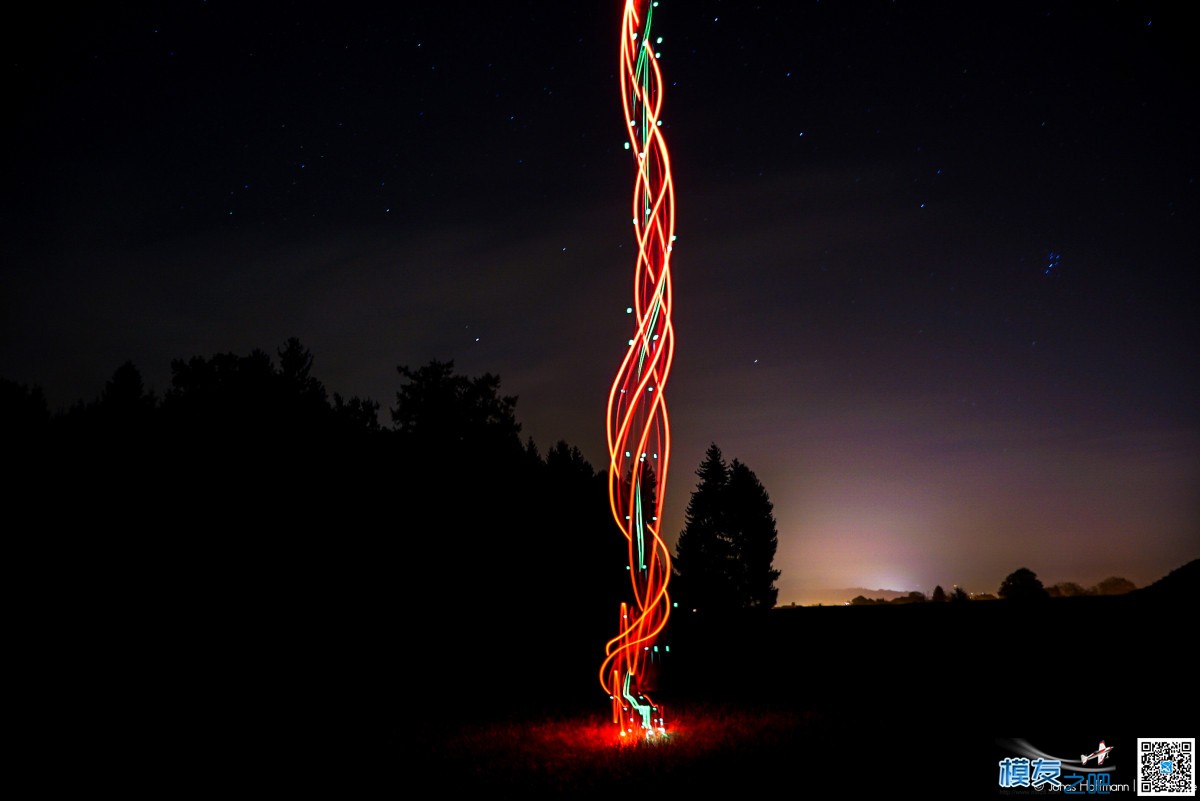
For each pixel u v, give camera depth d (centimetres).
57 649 1222
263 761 718
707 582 3066
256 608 1430
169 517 1432
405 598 1586
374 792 605
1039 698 888
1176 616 1191
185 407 1659
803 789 568
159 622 1339
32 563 1313
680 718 886
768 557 3083
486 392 2253
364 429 1917
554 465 2295
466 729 867
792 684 1159
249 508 1492
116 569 1356
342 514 1571
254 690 1142
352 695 1134
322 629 1473
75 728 870
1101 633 1206
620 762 664
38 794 621
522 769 658
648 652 841
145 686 1121
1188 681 906
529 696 1131
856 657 1356
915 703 915
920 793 559
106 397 1823
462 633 1617
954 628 1434
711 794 562
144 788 634
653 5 661
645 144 662
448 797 583
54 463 1433
